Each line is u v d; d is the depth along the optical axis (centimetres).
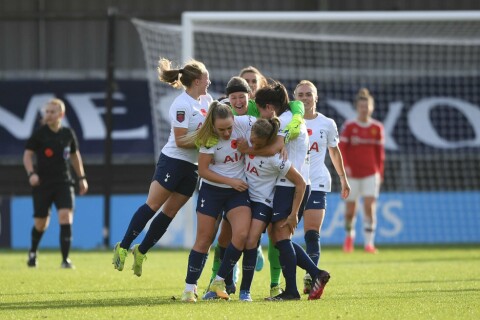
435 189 7788
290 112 2938
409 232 7019
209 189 2858
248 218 2842
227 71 8288
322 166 3247
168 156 3088
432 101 7950
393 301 2842
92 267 4566
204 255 2873
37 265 4728
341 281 3681
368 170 5756
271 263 3036
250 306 2684
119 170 7500
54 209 6694
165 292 3262
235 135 2844
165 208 3148
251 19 6062
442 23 8156
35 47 8256
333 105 8012
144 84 7662
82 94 7631
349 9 8338
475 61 8188
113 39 6650
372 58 8194
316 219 3189
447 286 3409
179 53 7038
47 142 4503
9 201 6675
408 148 7794
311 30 8194
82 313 2570
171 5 8262
